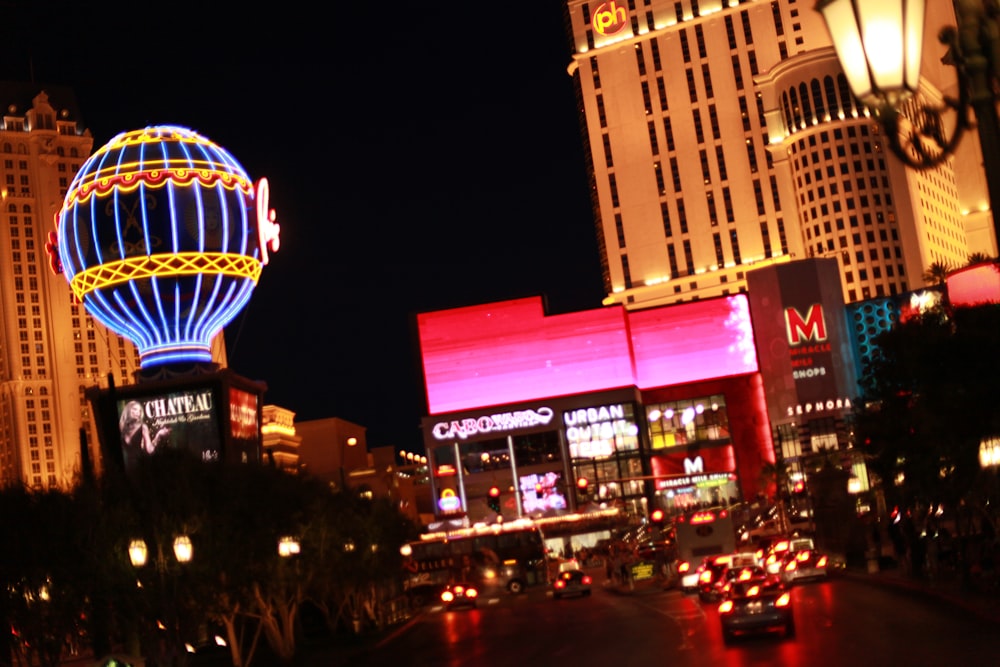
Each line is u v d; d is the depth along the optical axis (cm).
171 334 14150
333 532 6175
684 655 3922
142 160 14350
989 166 1209
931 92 16250
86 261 14150
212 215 14262
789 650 3694
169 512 4569
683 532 7812
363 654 5769
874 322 17588
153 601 4331
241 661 5331
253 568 5306
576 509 17525
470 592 9181
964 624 3988
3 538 4184
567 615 6862
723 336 18112
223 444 13338
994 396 4275
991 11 1200
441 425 17988
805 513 15425
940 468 5294
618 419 17775
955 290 5666
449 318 18238
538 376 18000
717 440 17925
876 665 3116
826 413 17375
